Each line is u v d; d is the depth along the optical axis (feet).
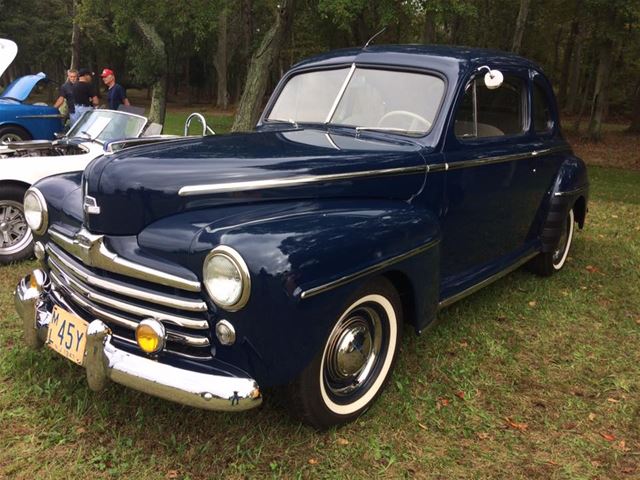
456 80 11.60
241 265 7.30
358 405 9.63
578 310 14.94
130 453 8.67
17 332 12.46
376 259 8.83
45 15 105.40
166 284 7.95
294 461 8.68
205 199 8.60
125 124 19.04
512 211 14.12
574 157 17.30
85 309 9.00
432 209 11.18
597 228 24.06
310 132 12.07
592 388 11.19
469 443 9.35
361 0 37.01
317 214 8.87
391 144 11.27
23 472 8.21
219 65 119.34
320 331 8.11
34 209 10.62
